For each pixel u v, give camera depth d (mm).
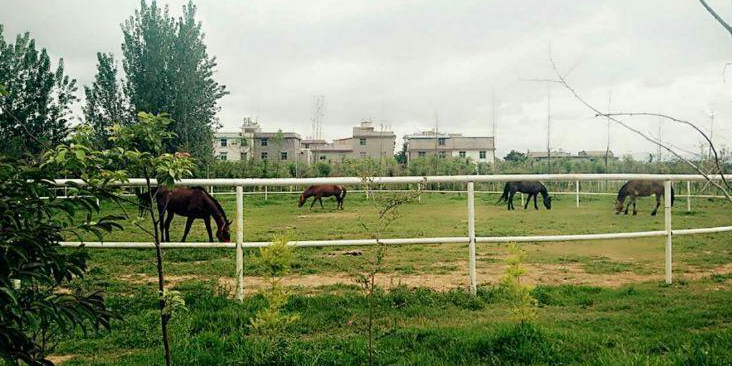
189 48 36375
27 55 25922
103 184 3074
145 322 4949
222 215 10148
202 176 34125
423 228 13656
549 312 5367
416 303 5648
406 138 68125
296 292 6336
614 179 6270
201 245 5754
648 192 16875
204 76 37750
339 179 5711
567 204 23094
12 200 2652
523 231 12773
